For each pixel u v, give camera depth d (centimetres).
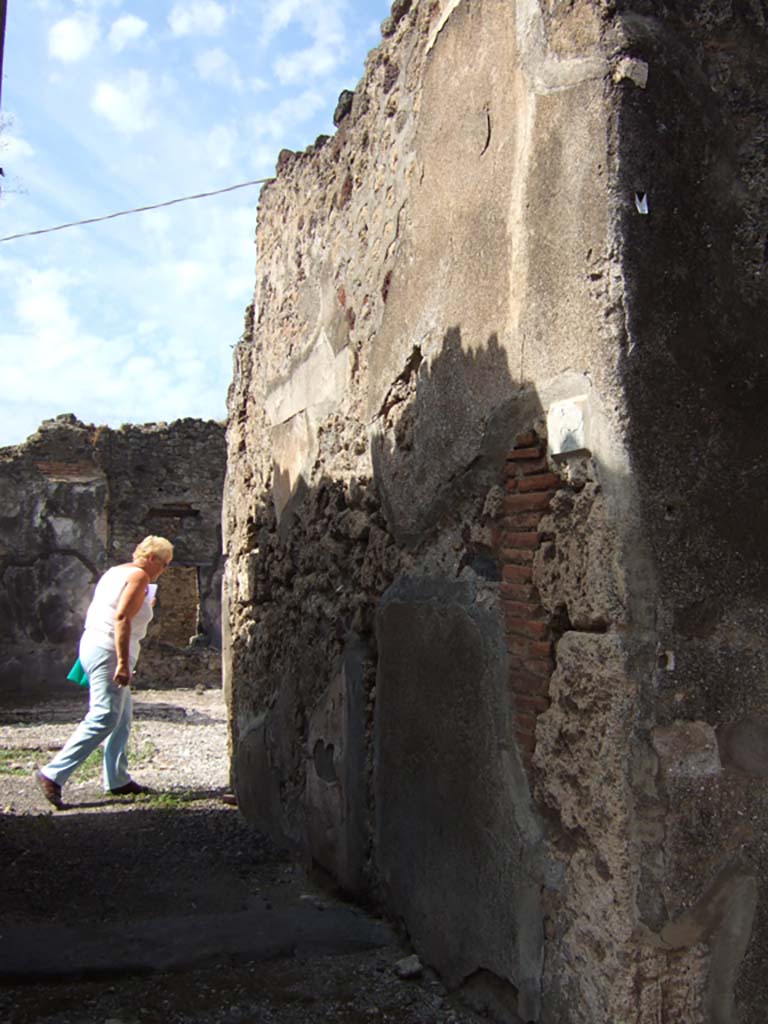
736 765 238
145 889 409
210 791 635
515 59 282
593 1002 234
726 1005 234
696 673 236
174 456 1468
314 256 474
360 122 414
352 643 393
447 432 319
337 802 398
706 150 254
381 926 354
